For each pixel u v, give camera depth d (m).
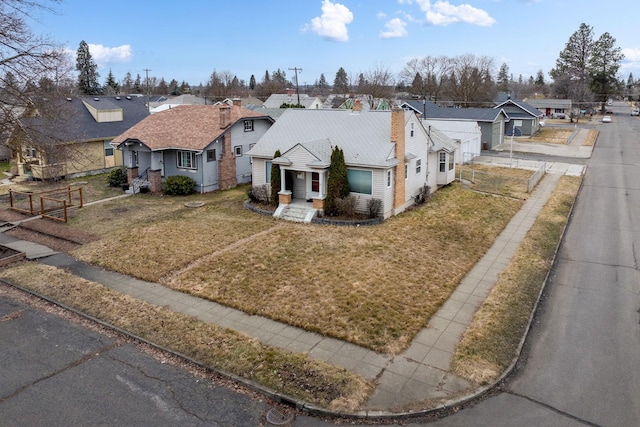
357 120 26.27
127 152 31.59
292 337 12.88
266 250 19.34
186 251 19.33
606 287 16.45
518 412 9.95
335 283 16.19
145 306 14.50
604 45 107.81
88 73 94.06
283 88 133.38
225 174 31.30
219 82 128.75
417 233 21.83
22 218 24.59
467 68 95.56
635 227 23.52
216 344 12.32
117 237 21.17
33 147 21.47
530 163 42.00
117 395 10.45
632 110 124.81
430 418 9.79
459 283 16.66
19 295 15.66
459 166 40.28
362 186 23.97
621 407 10.09
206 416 9.80
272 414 9.89
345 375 11.00
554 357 12.06
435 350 12.26
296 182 25.88
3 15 18.42
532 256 19.22
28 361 11.77
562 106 97.44
